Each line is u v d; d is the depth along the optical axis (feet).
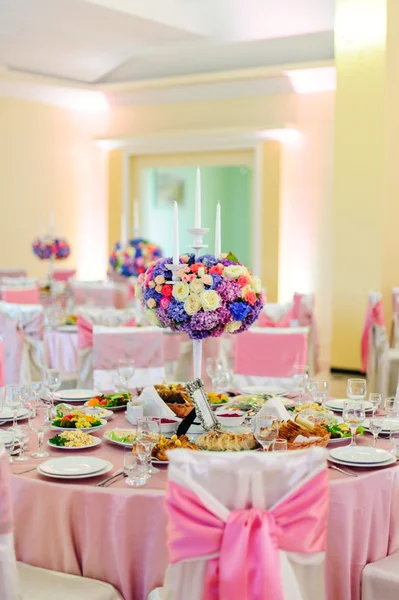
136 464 7.48
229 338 17.20
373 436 9.09
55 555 7.42
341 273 26.08
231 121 31.32
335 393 22.89
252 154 31.30
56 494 7.31
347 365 26.27
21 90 31.48
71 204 34.09
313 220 30.27
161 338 13.75
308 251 30.48
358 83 25.13
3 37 27.76
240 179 38.22
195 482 6.07
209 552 6.02
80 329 15.34
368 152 25.12
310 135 30.01
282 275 31.04
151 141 32.58
